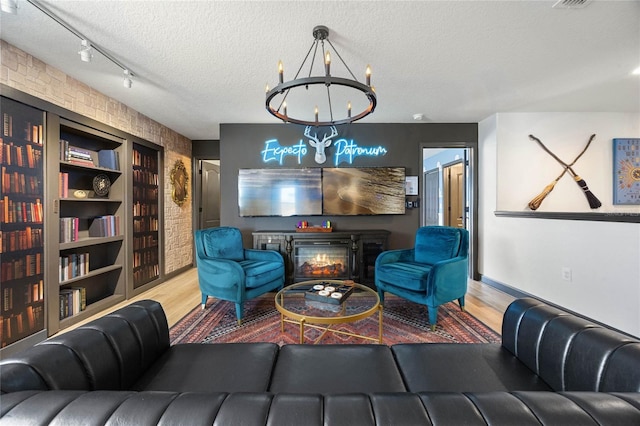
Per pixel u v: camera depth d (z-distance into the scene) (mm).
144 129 3529
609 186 3479
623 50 2084
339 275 3562
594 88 2754
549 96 2953
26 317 2139
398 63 2252
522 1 1590
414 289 2506
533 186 3480
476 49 2062
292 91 2760
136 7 1617
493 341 2186
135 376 1169
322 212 3730
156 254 3830
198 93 2822
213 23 1756
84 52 1897
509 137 3467
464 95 2916
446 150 5148
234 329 2418
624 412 572
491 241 3609
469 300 3088
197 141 4863
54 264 2354
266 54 2104
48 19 1716
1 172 1972
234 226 3803
